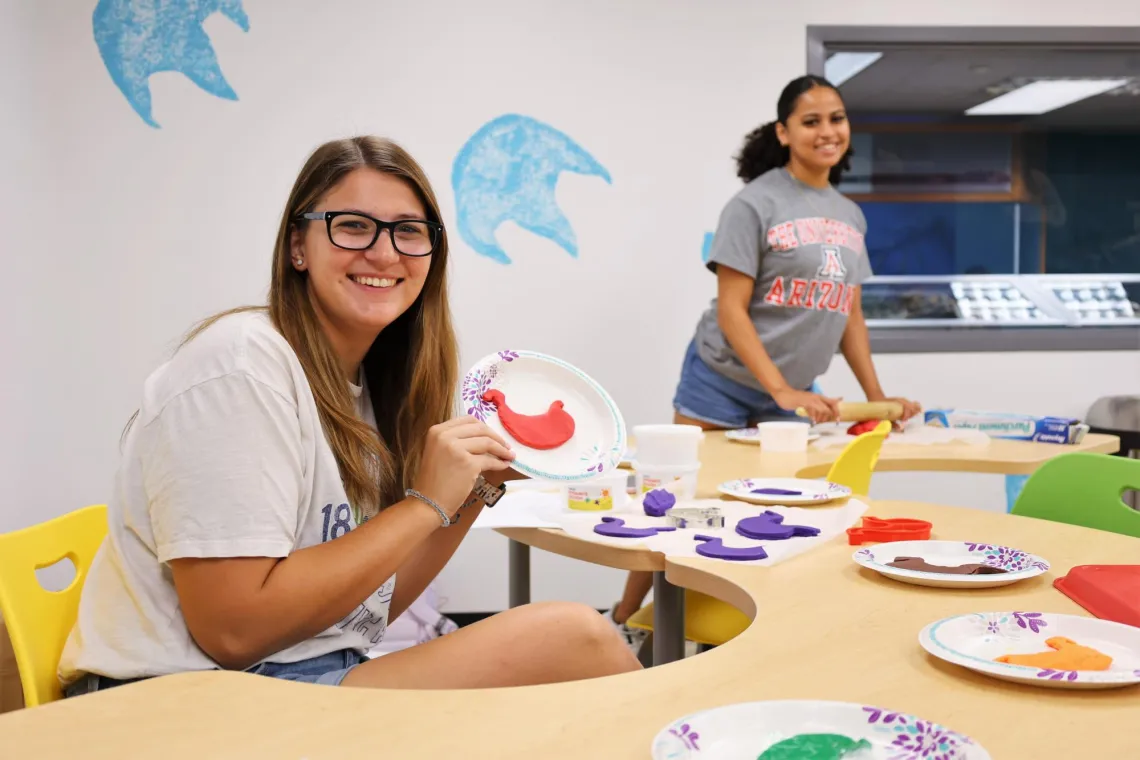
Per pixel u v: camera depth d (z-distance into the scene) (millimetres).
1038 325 3902
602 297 3664
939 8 3725
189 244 3488
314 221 1258
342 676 1188
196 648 1120
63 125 3414
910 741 693
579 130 3627
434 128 3572
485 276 3617
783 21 3680
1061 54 3855
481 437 1194
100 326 3455
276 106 3504
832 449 2424
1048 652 864
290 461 1122
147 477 1100
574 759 704
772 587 1163
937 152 3883
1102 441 2506
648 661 2109
